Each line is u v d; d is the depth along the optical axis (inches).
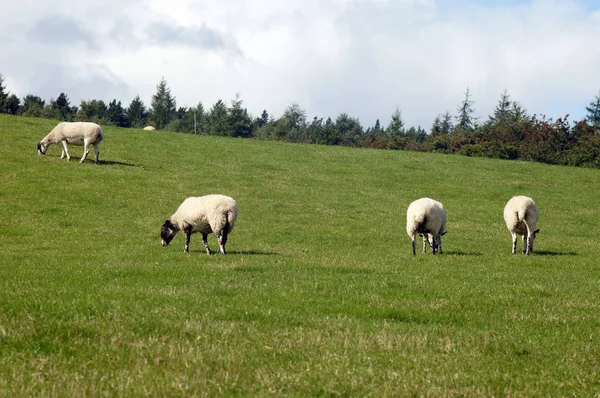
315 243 1080.2
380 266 799.7
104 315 447.8
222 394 308.3
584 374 378.9
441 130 5718.5
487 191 1823.3
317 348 401.7
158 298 533.3
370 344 417.4
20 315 434.9
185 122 6402.6
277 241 1081.4
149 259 817.5
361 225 1293.1
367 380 342.3
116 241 1000.9
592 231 1406.3
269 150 2222.0
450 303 575.2
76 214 1187.9
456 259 917.2
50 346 373.7
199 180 1616.6
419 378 350.9
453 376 359.6
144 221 1180.5
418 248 1068.5
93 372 329.7
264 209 1391.5
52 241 976.3
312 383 335.0
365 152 2389.3
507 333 477.1
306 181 1781.5
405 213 1473.9
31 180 1387.8
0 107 5689.0
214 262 793.6
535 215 1022.4
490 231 1336.1
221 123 5994.1
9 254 842.2
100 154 1782.7
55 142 1620.3
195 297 546.9
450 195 1749.5
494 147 3838.6
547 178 2089.1
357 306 541.0
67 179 1437.0
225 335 417.1
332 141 5649.6
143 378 320.8
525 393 337.7
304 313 510.9
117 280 636.1
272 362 366.9
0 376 313.6
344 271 752.3
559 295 652.1
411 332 461.1
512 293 647.8
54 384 303.9
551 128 3725.4
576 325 512.1
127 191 1407.5
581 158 3444.9
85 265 742.5
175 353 367.6
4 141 1745.8
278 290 603.8
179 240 1051.9
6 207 1183.6
